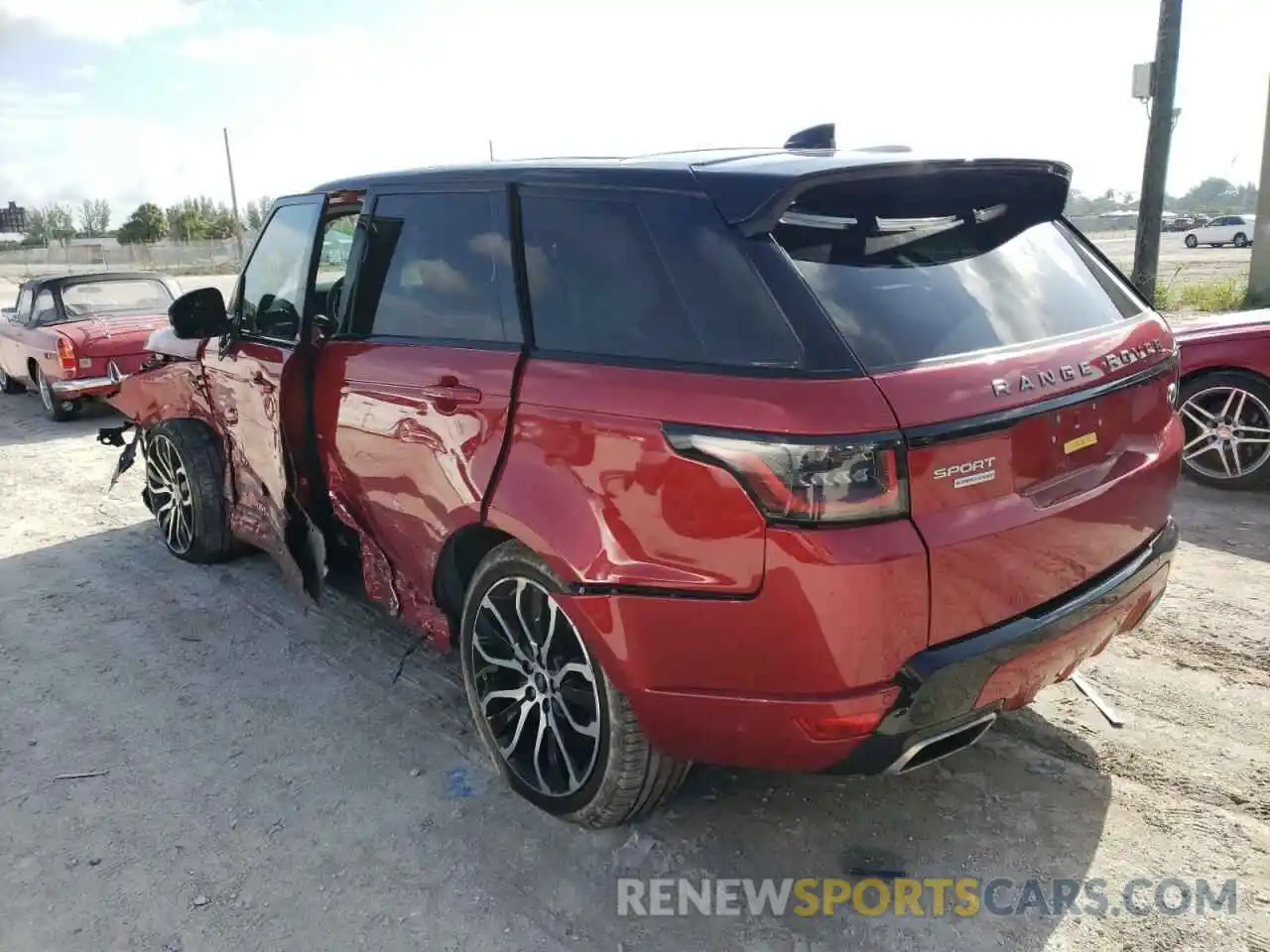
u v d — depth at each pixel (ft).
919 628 7.56
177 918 8.87
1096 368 8.85
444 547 10.54
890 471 7.29
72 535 20.20
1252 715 11.39
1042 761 10.71
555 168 9.74
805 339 7.56
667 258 8.48
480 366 9.79
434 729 12.00
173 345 16.49
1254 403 19.15
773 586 7.53
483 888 9.16
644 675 8.45
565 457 8.79
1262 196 44.98
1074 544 8.54
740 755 8.32
